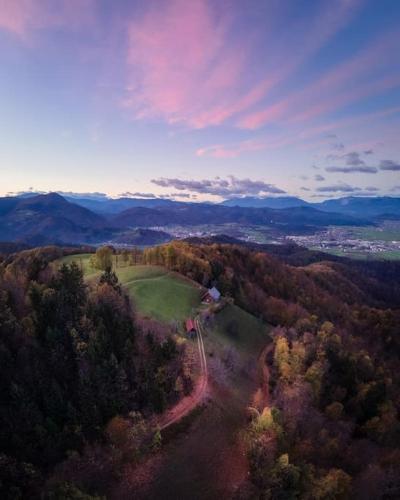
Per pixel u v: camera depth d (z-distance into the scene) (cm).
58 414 6812
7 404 6662
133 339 8744
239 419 8500
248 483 6919
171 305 12181
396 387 11950
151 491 6519
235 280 16612
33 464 6200
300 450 7638
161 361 8450
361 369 11394
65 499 5466
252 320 13812
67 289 9462
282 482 6706
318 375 9831
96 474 6375
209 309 12569
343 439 8588
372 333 18150
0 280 10212
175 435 7462
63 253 19250
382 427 9238
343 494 7012
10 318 7962
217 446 7619
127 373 7850
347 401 10256
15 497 5706
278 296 18450
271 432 7581
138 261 16912
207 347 10438
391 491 7462
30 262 12962
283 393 9200
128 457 6719
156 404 7706
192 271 15400
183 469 7000
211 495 6712
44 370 7275
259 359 11588
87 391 7069
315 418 8650
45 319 8419
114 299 9875
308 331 13462
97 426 6869
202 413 8094
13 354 7438
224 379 9462
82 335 8156
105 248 15638
